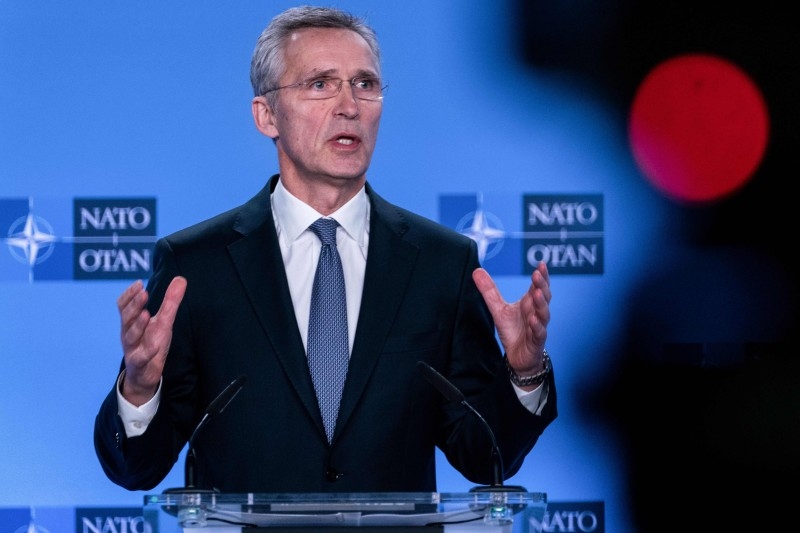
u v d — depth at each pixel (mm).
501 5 16359
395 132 16266
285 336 10500
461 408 10609
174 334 10609
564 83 16375
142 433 9469
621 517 16188
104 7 16250
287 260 11000
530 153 16328
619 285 16297
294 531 7648
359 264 11055
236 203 16234
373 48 11109
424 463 10555
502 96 16344
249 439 10281
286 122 10836
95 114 16172
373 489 10234
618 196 16344
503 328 9547
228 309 10656
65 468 15867
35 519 15781
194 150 16234
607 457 16219
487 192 16266
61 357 15922
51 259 15992
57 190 16062
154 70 16250
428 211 16250
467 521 7766
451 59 16344
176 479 15836
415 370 10555
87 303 16016
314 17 11039
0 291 15922
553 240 16281
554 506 16156
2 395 15836
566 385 16203
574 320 16234
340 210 11070
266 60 11102
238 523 7691
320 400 10477
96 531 15820
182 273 10844
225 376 10500
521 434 9797
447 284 10984
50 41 16203
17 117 16094
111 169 16141
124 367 9758
